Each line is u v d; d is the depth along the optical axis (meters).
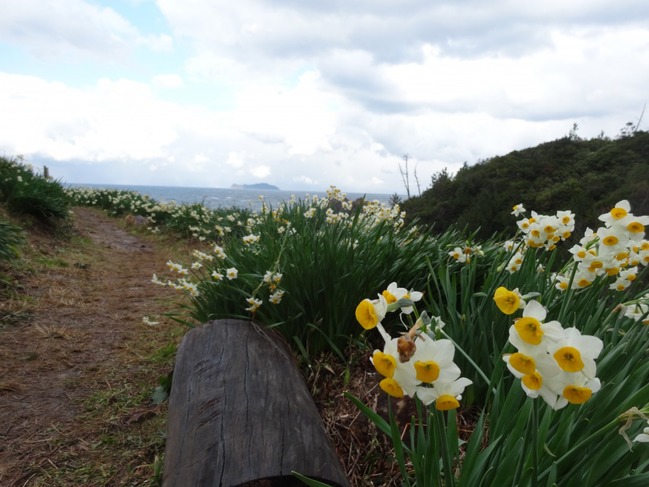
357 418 2.08
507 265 2.29
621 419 0.97
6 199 7.31
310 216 4.30
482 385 1.98
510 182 17.72
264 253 3.03
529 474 1.05
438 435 1.18
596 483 1.13
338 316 2.58
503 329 2.07
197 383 1.95
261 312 2.71
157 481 1.99
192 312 3.19
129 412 2.61
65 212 8.14
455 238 3.49
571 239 8.80
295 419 1.67
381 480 1.80
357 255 2.76
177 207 11.55
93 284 5.58
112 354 3.48
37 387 2.91
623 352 1.42
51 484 2.01
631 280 1.86
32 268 5.47
